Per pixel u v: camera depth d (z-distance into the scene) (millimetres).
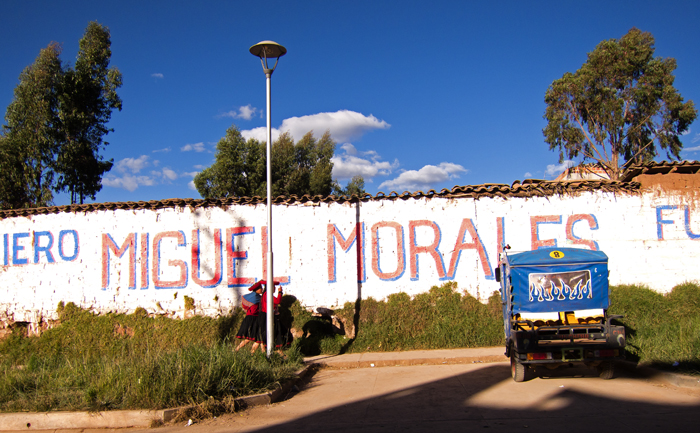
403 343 9727
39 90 20016
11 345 10555
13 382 6762
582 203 10164
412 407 5910
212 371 6480
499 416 5336
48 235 11047
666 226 10070
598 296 6734
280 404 6453
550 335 6516
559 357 6473
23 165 19875
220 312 10406
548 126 26484
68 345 10266
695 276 9930
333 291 10320
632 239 10031
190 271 10586
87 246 10898
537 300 6824
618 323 9219
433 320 9891
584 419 5082
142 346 9992
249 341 8859
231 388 6406
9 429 5852
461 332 9680
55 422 5820
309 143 39156
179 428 5590
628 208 10109
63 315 10688
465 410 5641
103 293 10727
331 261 10391
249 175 34531
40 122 19938
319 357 9250
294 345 8977
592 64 25391
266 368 7164
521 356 6523
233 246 10570
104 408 5895
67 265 10898
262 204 10602
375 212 10438
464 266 10203
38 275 10953
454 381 7148
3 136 20516
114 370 6711
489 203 10305
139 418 5727
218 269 10547
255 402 6387
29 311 10859
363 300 10258
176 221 10742
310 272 10398
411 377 7609
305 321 10023
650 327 8852
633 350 7535
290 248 10477
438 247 10266
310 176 37875
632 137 24781
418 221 10352
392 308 10070
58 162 20172
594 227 10086
